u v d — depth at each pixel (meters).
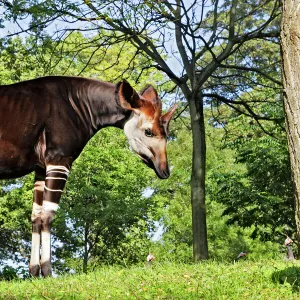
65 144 9.06
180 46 15.09
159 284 7.20
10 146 8.88
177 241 34.25
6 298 6.73
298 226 5.62
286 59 5.65
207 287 7.00
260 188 22.72
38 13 13.69
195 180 14.17
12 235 30.62
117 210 24.59
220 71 18.94
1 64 23.34
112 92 9.41
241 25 17.19
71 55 16.34
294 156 5.59
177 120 32.59
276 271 7.70
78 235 26.50
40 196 9.18
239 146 24.27
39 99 9.09
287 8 5.66
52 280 8.05
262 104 20.88
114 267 9.77
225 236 33.09
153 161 9.19
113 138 26.95
